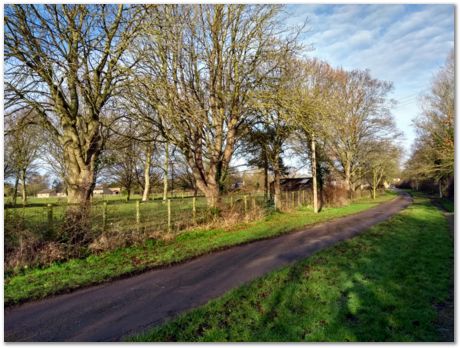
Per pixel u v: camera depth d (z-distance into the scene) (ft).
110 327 15.79
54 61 30.68
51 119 44.29
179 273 24.95
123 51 35.45
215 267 26.45
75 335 15.07
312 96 53.88
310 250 31.91
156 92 39.17
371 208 85.40
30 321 16.76
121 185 119.24
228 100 52.08
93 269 25.81
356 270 23.16
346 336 13.79
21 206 27.07
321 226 50.29
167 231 39.01
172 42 41.11
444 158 78.89
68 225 29.22
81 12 33.35
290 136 73.00
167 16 37.58
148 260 28.58
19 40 30.50
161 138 50.96
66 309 18.25
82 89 34.01
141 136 49.44
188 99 45.32
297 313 16.07
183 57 46.70
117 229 33.22
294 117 49.93
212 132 53.42
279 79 52.95
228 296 18.52
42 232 27.94
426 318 15.35
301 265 24.94
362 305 16.89
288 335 13.98
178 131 46.42
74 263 27.37
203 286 21.56
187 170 97.45
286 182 125.49
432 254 27.81
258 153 79.56
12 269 24.66
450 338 13.71
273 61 54.34
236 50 51.83
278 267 25.39
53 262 26.94
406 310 16.16
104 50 34.27
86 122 37.47
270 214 61.67
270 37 51.62
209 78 50.88
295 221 54.95
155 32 33.65
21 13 30.14
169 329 14.79
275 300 17.69
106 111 45.14
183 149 48.75
